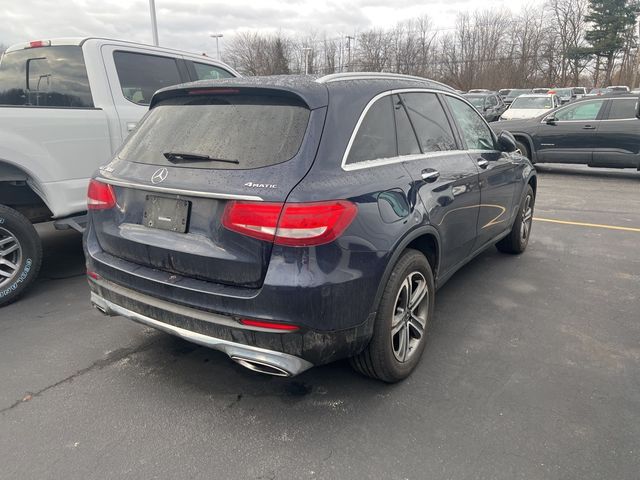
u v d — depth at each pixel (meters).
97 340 3.56
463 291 4.44
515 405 2.79
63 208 4.25
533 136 11.55
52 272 5.03
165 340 3.56
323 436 2.56
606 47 61.62
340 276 2.38
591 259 5.36
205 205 2.50
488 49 59.72
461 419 2.68
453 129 3.85
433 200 3.12
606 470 2.31
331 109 2.63
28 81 5.05
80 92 4.77
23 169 3.98
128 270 2.78
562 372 3.12
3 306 4.14
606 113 10.73
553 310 4.04
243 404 2.82
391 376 2.91
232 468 2.34
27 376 3.08
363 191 2.55
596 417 2.68
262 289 2.33
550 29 63.06
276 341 2.36
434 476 2.29
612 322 3.82
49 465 2.35
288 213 2.29
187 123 2.86
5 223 3.98
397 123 3.12
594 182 10.68
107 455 2.41
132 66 5.07
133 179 2.77
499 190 4.40
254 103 2.73
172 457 2.41
